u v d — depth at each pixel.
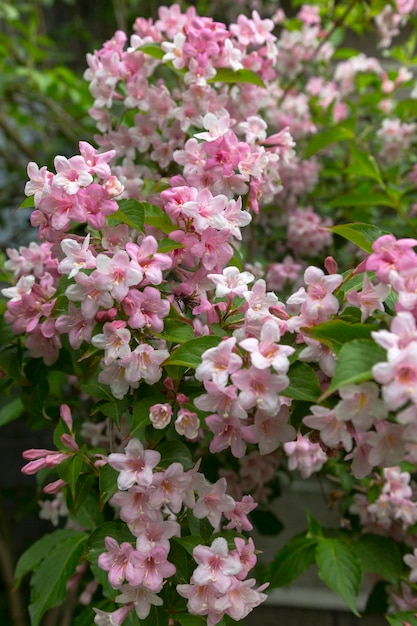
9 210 1.73
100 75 0.79
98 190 0.62
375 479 0.86
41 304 0.69
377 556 0.88
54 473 1.06
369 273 0.62
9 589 1.22
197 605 0.59
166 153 0.79
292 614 1.41
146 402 0.63
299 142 1.19
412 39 1.32
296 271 0.98
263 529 1.03
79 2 1.86
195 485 0.61
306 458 0.81
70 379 0.92
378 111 1.28
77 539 0.83
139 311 0.61
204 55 0.75
